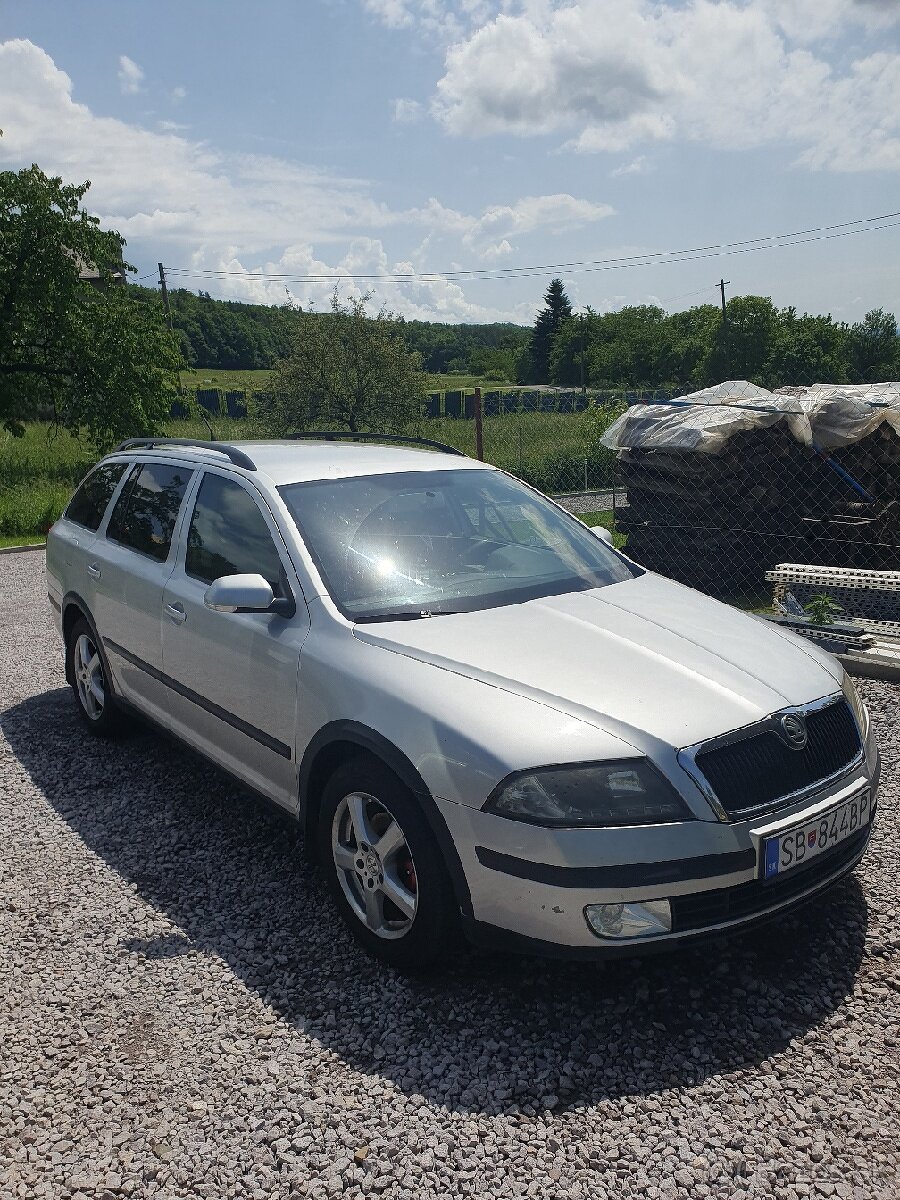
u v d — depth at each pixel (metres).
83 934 3.60
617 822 2.75
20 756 5.48
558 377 124.88
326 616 3.58
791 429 9.03
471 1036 2.93
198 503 4.56
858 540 8.67
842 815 3.06
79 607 5.47
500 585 3.88
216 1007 3.13
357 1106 2.65
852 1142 2.44
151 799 4.82
